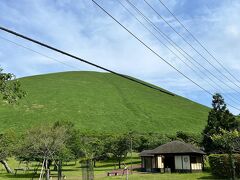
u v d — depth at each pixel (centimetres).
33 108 15500
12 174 6438
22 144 6225
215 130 5809
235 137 4259
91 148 8638
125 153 8256
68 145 7638
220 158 4703
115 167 7831
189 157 6088
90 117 15025
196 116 16825
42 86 19062
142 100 18188
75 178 5206
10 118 14100
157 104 17888
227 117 5859
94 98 17588
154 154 6406
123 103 17488
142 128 14112
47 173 4662
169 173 5891
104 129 13600
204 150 6194
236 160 4497
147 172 6425
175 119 15650
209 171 6019
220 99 5997
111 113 15800
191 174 5438
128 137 8331
